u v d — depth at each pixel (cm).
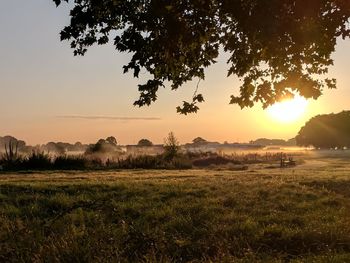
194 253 1111
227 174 3322
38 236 1112
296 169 4650
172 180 2561
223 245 1127
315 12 948
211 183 2358
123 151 5969
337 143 19388
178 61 1224
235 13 978
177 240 1163
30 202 1812
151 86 1251
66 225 1338
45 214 1661
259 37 979
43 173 3381
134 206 1733
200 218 1522
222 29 1163
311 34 973
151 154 5434
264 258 1033
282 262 1016
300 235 1230
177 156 5441
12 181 2342
